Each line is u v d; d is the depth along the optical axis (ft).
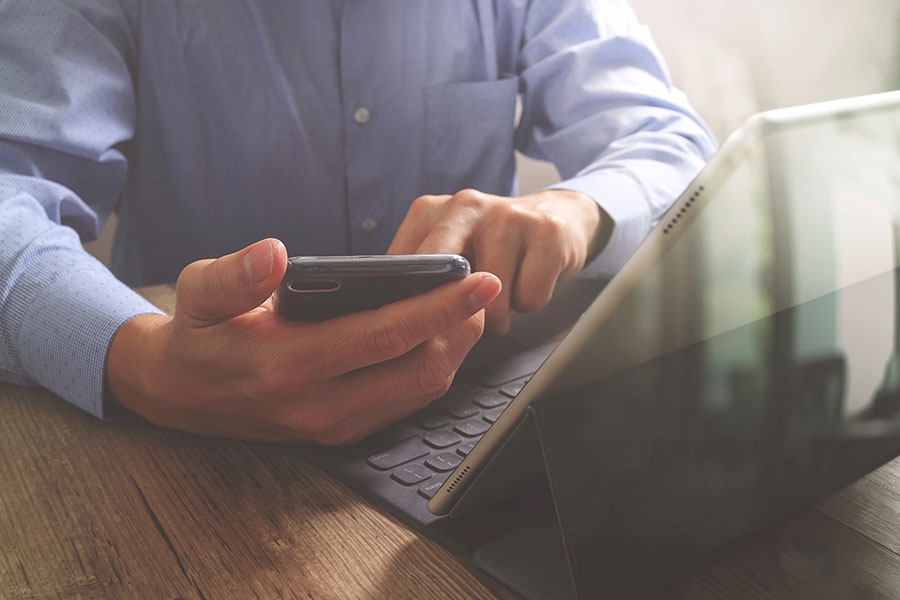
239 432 1.96
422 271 1.60
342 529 1.59
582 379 1.26
